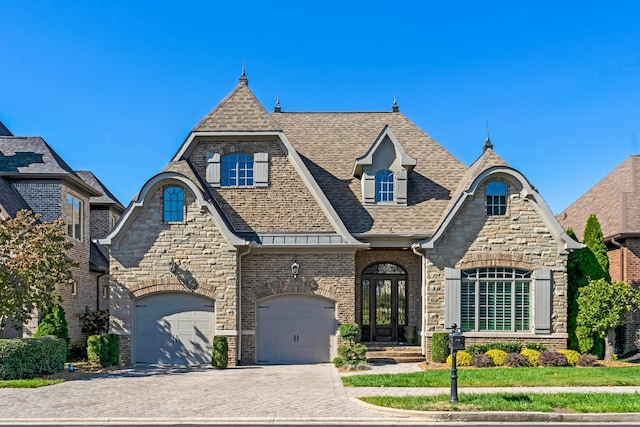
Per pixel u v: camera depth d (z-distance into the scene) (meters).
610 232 25.02
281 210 21.75
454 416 11.66
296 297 21.31
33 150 24.70
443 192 23.33
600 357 20.75
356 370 18.61
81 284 25.86
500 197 21.20
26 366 16.83
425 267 21.00
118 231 20.39
